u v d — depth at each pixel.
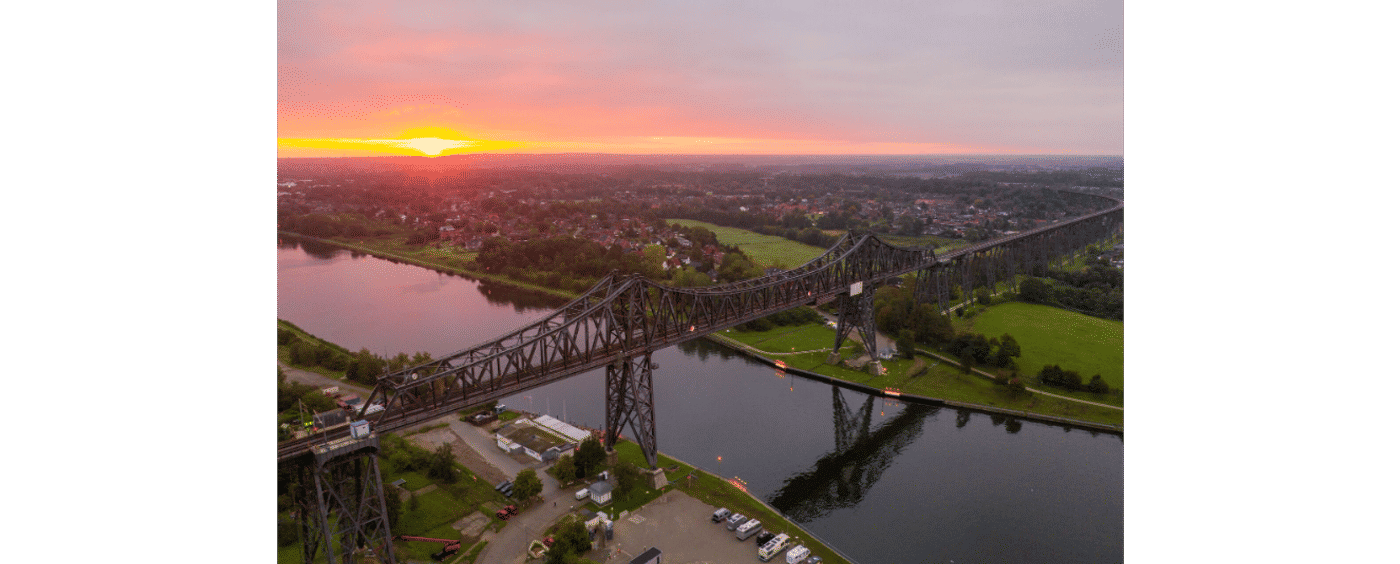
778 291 162.75
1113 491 122.38
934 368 179.12
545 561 93.94
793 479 126.88
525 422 136.62
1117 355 184.62
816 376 177.00
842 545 106.19
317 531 82.06
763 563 96.25
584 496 109.69
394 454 117.06
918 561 102.44
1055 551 105.19
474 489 111.25
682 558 96.56
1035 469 130.38
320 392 140.62
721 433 145.75
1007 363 174.38
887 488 123.75
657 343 123.62
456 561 93.44
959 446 140.00
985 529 111.06
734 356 196.12
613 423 121.69
